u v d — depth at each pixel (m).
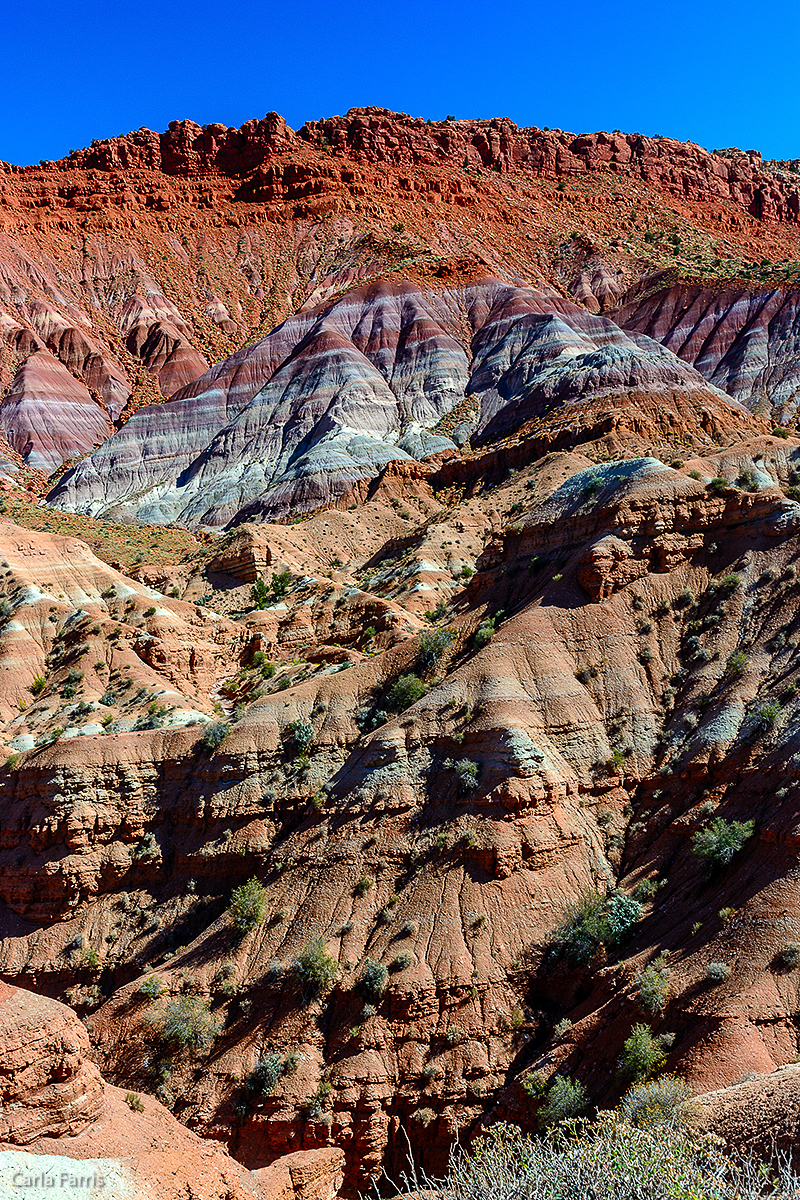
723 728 53.62
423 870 52.50
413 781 56.72
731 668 57.78
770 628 58.62
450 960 48.28
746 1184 22.62
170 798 65.06
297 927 52.88
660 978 41.62
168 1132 33.09
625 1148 21.48
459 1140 43.72
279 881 56.31
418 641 68.81
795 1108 28.67
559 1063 42.38
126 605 100.69
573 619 62.88
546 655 60.75
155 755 66.94
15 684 89.00
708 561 65.06
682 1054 37.28
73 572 104.75
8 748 74.19
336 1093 45.28
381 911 51.81
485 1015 46.88
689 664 60.12
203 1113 46.66
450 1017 47.09
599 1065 40.91
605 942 47.59
